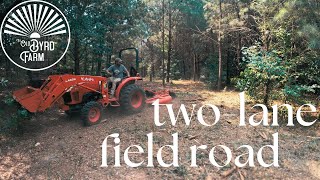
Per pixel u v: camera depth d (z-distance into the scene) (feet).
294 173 16.63
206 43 67.36
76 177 15.80
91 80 22.95
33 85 22.93
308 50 26.21
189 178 15.78
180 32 75.31
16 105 22.52
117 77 25.16
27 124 23.21
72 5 34.53
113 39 52.90
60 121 24.08
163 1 57.52
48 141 19.95
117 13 43.01
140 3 51.85
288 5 23.31
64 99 22.76
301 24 23.95
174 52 82.74
